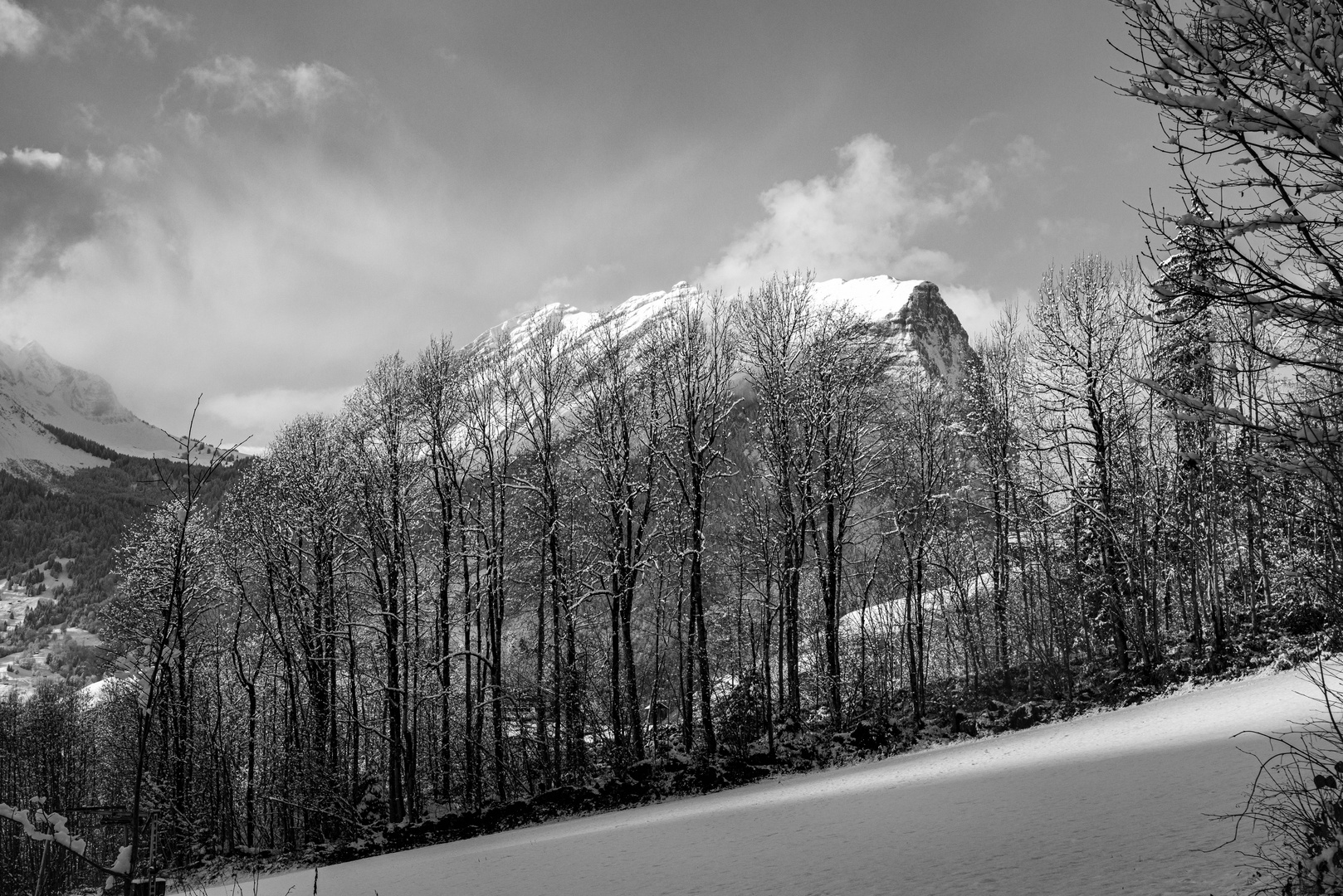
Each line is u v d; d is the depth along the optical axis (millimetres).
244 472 37969
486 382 38781
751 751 33375
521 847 21891
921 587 39875
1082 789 15398
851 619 48906
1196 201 5387
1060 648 37969
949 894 9305
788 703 38469
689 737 34344
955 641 46000
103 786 44719
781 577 37688
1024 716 31750
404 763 35000
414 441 35750
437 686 35688
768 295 39031
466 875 17969
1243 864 7898
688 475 36688
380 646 35031
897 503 41062
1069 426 34219
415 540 35875
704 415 36531
